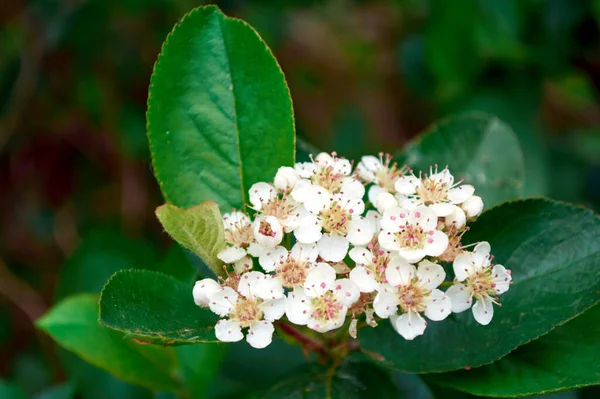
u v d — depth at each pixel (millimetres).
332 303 222
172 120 242
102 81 398
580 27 324
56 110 404
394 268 225
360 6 475
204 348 275
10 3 384
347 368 247
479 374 234
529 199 236
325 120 468
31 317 393
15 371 396
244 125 242
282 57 471
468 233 238
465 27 333
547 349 234
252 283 224
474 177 273
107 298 218
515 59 331
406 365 237
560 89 418
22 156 414
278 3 403
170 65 241
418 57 399
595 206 383
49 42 378
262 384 282
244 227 231
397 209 228
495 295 232
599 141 414
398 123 469
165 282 230
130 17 386
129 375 268
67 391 292
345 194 234
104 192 425
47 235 426
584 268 233
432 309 225
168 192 242
